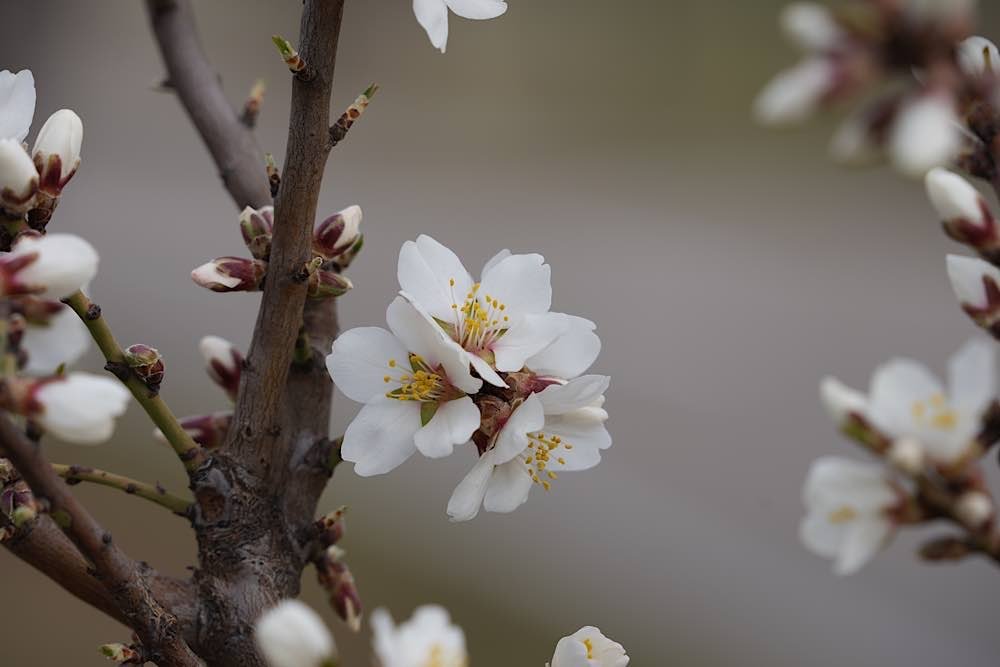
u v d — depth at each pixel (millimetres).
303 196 694
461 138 2807
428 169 2684
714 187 2658
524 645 1479
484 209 2537
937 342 2143
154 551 1430
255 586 708
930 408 623
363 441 708
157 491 711
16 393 639
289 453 723
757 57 3047
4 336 652
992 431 628
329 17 682
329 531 722
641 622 1579
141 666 680
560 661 703
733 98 2959
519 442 698
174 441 709
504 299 714
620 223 2523
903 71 593
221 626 704
